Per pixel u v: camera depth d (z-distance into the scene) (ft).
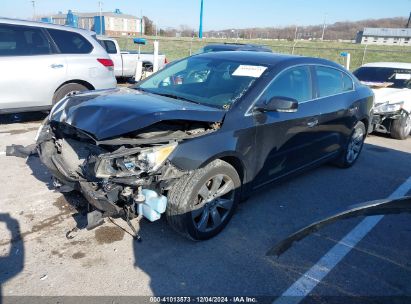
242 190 11.94
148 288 9.04
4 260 9.75
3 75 20.27
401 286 9.71
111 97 11.76
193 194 10.14
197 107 11.19
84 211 12.11
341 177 17.49
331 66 16.17
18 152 14.01
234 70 13.17
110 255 10.16
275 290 9.27
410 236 12.18
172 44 94.68
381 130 26.76
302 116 13.57
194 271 9.74
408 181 17.51
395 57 82.53
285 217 12.99
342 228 12.46
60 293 8.71
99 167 9.02
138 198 9.44
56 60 21.97
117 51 42.39
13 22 20.97
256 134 11.65
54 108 12.27
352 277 9.95
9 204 12.62
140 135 9.79
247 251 10.76
